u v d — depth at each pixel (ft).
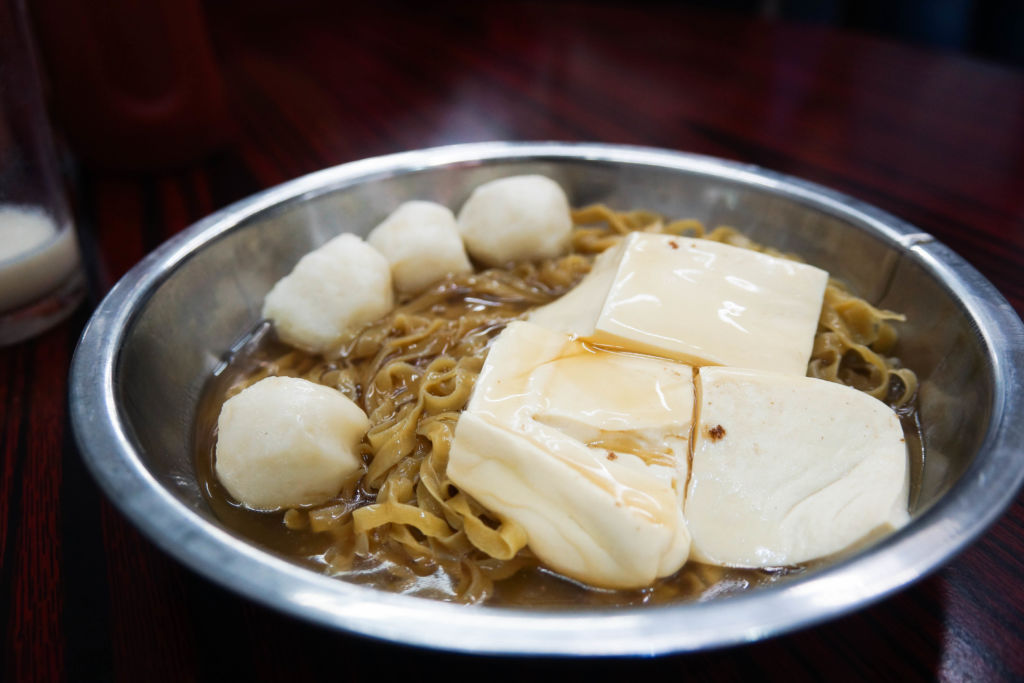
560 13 1.72
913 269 0.69
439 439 0.60
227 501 0.58
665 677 0.47
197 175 1.07
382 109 1.28
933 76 1.37
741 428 0.57
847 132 1.18
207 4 1.58
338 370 0.72
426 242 0.79
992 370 0.55
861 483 0.54
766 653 0.48
